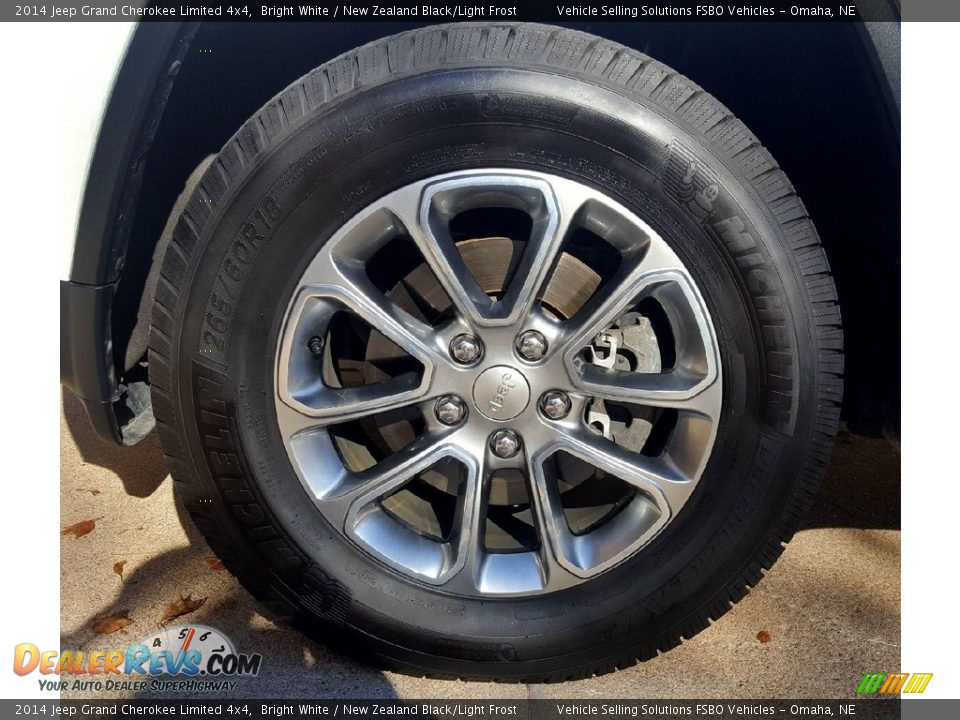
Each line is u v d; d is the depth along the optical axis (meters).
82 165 1.52
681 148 1.46
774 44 1.77
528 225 1.69
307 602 1.68
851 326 1.89
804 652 1.81
